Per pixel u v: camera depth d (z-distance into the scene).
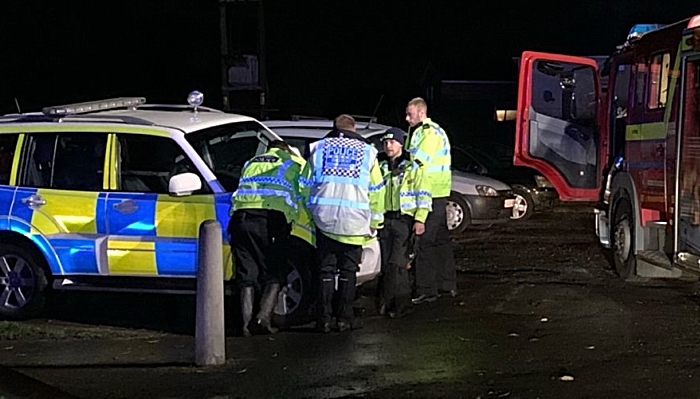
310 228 8.14
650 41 9.70
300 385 6.57
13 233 8.80
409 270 9.22
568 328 8.17
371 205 7.96
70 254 8.63
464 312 8.84
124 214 8.50
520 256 12.26
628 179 10.15
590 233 14.56
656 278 10.30
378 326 8.33
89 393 6.45
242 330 8.06
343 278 8.06
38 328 8.52
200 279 7.05
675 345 7.57
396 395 6.34
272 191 7.95
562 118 12.66
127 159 8.68
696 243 8.66
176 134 8.57
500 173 17.83
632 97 10.20
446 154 8.97
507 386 6.51
